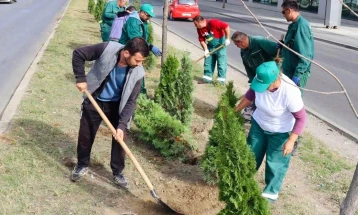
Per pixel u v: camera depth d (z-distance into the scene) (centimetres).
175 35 2009
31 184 492
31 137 611
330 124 824
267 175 486
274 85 438
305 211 492
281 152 473
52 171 526
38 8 2922
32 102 762
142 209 475
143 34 782
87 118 498
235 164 385
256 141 481
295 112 442
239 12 3794
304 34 598
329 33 2441
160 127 612
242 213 389
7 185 484
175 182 538
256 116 479
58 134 632
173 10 2806
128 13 838
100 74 473
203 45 1016
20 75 1055
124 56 459
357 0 2984
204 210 489
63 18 2191
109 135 652
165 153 596
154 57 1146
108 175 536
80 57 465
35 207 450
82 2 3428
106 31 1074
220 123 399
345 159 650
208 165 518
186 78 695
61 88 873
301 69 601
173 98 699
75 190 493
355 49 1930
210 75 1038
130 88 471
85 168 514
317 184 561
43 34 1739
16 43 1519
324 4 3322
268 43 668
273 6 4125
